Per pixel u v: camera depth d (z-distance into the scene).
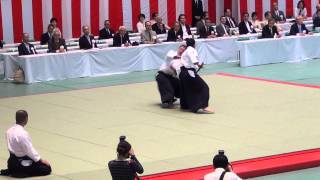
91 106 29.17
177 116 26.81
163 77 28.25
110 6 42.69
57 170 19.88
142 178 18.67
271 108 27.77
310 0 49.59
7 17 40.03
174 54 27.95
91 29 42.25
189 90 27.33
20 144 18.95
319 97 29.78
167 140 23.14
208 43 40.44
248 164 19.94
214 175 13.99
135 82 34.88
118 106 29.00
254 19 44.88
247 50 39.16
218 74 36.78
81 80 35.91
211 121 25.80
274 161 20.20
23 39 36.31
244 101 29.31
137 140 23.22
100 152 21.81
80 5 41.78
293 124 24.94
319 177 19.27
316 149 21.47
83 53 36.66
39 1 40.72
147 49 38.62
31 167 19.17
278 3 48.09
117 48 37.59
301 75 35.84
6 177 19.20
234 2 48.38
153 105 29.03
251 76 35.91
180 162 20.38
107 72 37.50
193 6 45.88
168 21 44.81
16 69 36.19
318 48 41.81
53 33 36.97
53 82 35.47
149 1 43.88
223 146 22.16
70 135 24.19
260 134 23.61
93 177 19.06
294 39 40.78
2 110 28.86
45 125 25.84
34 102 30.42
